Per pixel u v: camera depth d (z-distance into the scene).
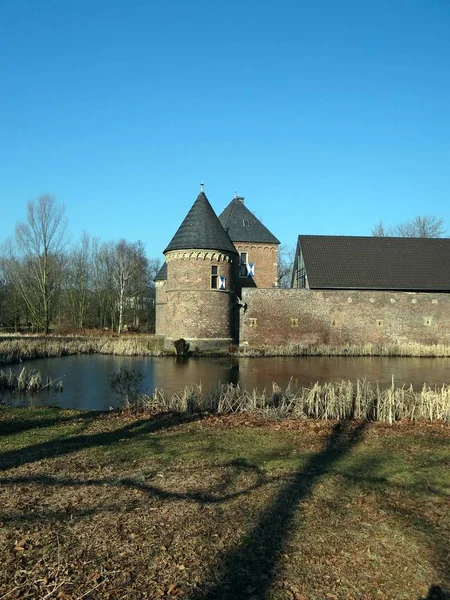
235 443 9.05
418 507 6.02
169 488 6.52
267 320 37.47
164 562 4.62
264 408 12.66
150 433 9.92
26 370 23.12
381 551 4.91
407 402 12.23
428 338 39.19
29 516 5.58
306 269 39.97
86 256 60.06
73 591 4.17
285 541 5.07
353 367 26.47
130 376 16.03
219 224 35.56
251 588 4.26
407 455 8.37
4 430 10.20
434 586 4.35
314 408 12.40
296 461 7.84
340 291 38.50
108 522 5.41
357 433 10.04
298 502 6.08
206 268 34.12
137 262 66.62
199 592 4.18
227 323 35.00
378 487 6.70
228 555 4.77
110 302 61.38
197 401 12.91
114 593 4.15
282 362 28.64
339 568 4.60
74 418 11.56
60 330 52.84
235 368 25.14
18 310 53.50
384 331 38.81
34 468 7.40
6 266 57.72
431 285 39.44
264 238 41.50
